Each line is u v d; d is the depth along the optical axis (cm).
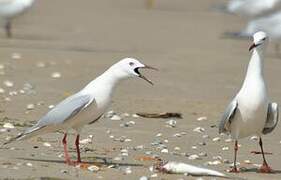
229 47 2922
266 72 2328
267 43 1180
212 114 1661
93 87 1167
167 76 2155
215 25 3725
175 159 1232
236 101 1175
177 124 1535
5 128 1407
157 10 4369
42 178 1053
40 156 1198
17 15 2895
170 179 1085
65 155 1169
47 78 2017
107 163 1178
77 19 3762
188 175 1117
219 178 1112
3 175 1059
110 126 1479
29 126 1436
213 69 2336
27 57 2366
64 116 1139
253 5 3009
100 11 4203
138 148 1302
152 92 1889
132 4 4650
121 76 1177
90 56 2483
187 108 1712
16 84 1895
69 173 1093
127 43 2919
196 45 2948
